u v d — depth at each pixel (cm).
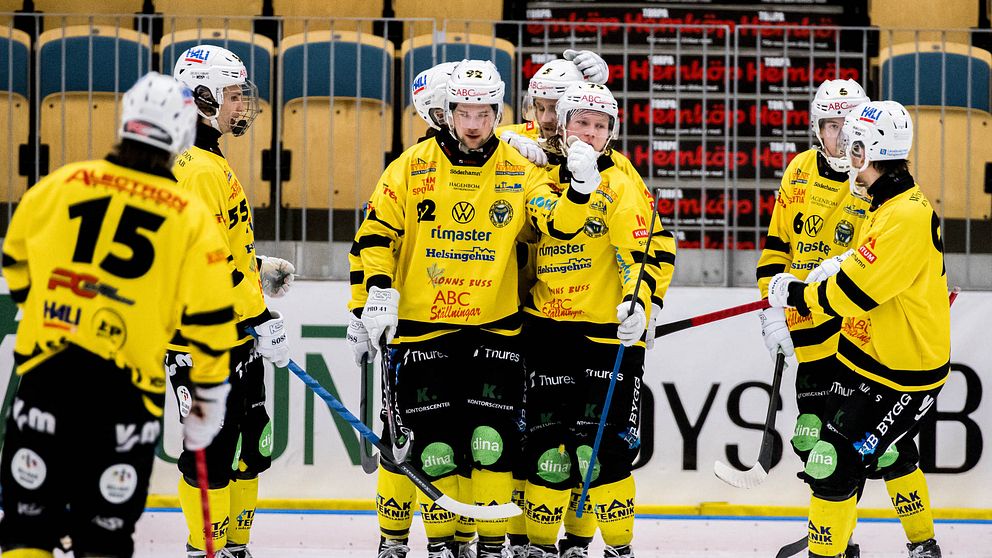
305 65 1739
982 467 1683
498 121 1284
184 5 2081
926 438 1684
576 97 1279
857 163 1304
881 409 1311
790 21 2142
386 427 1352
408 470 1265
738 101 2044
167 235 939
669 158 1994
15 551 924
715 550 1670
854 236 1438
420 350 1302
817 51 2102
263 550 1650
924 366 1304
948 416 1684
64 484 945
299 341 1681
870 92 2081
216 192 1277
